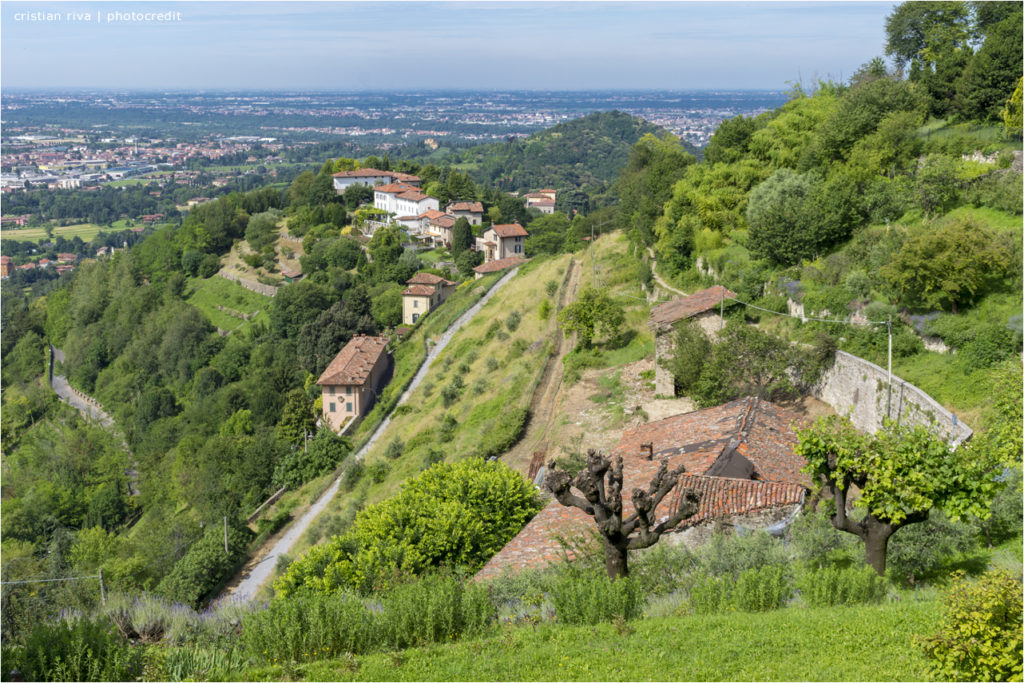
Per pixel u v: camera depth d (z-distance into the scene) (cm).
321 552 2739
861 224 5181
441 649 1559
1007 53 5591
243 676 1524
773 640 1453
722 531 2220
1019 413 2756
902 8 7194
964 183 4894
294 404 8038
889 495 1677
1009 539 2080
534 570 2138
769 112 8388
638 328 5588
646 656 1445
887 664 1355
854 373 3712
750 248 5344
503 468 3059
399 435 6306
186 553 5294
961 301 3847
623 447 2975
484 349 7075
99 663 1568
